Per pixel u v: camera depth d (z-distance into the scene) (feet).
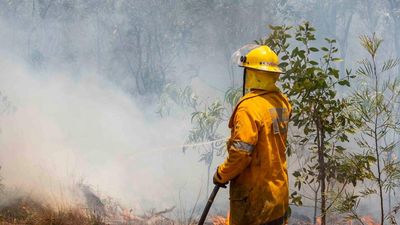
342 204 19.34
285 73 19.93
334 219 24.53
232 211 14.56
